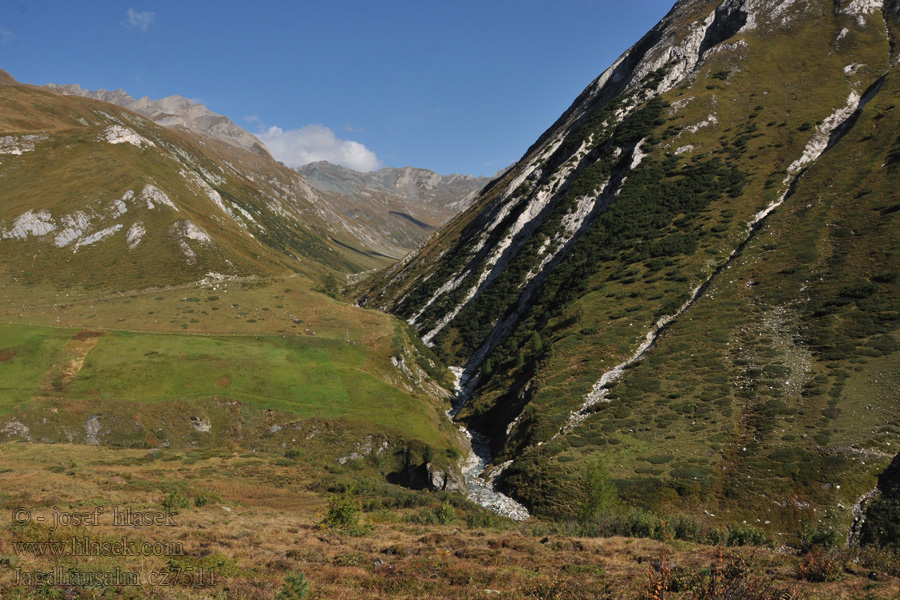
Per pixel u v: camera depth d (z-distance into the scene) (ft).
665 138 411.75
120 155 590.55
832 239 262.47
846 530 134.21
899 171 279.90
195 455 206.39
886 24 441.68
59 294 370.32
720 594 50.62
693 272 290.97
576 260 359.66
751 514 147.74
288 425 242.99
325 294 412.77
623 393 224.33
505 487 202.69
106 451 206.08
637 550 88.28
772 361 208.33
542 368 268.62
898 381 170.40
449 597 61.41
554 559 80.84
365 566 74.02
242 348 296.30
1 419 227.81
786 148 356.79
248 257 477.36
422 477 216.33
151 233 453.58
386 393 269.85
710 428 187.62
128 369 265.34
